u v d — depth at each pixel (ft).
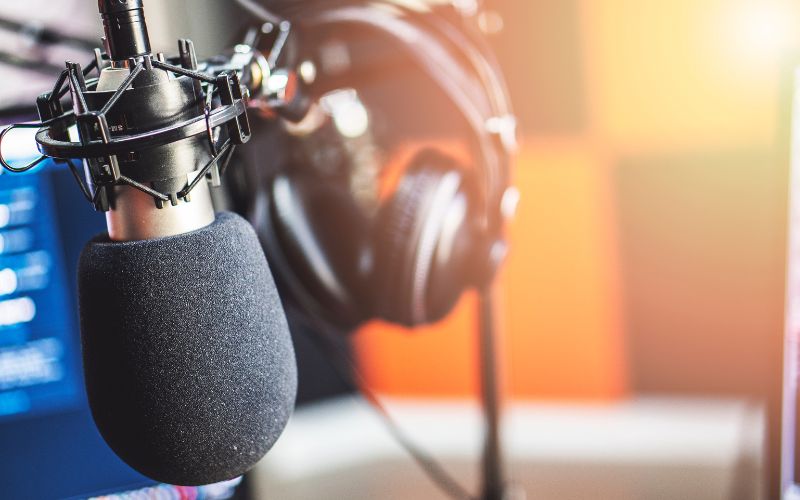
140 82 1.77
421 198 2.45
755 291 4.03
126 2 1.79
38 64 3.12
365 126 2.78
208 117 1.75
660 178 4.03
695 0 3.75
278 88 2.11
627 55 3.90
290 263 2.61
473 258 2.53
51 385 2.86
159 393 1.83
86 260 1.85
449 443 4.17
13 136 2.71
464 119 2.47
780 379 2.67
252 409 1.87
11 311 2.79
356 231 2.67
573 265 4.26
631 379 4.32
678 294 4.15
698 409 4.14
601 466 3.90
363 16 2.35
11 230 2.75
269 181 2.67
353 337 4.42
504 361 3.24
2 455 2.85
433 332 4.46
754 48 3.72
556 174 4.15
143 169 1.79
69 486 2.92
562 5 3.88
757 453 3.76
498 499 3.31
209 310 1.84
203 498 2.99
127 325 1.82
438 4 2.55
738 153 3.90
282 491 3.83
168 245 1.83
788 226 2.60
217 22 3.45
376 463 4.01
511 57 3.98
